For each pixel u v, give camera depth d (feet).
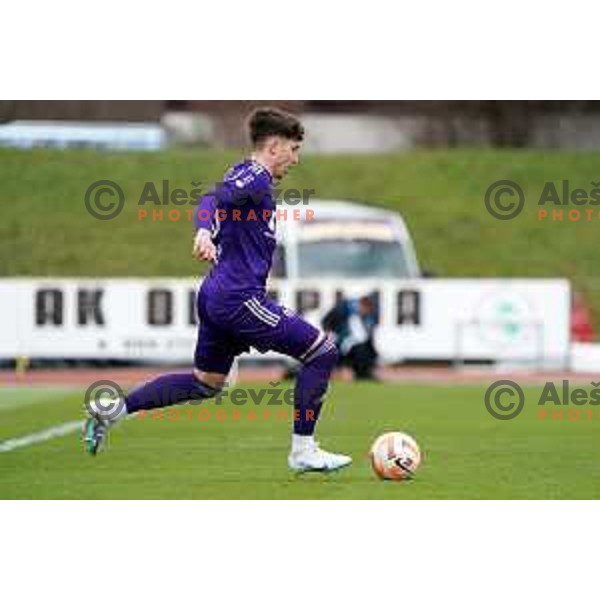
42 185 373.61
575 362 269.44
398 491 106.42
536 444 142.61
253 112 105.70
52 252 355.15
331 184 381.19
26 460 127.54
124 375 263.08
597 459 129.80
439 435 151.74
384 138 410.52
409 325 264.11
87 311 265.75
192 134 399.03
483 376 260.21
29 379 253.65
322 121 408.26
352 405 191.52
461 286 264.93
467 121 414.41
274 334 103.91
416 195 382.01
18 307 266.16
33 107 376.89
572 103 413.18
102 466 123.13
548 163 395.55
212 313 103.60
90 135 384.06
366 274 292.40
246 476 115.85
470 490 107.76
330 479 113.19
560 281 266.36
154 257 355.36
